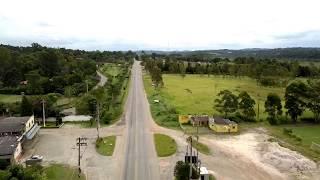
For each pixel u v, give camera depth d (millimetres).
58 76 160000
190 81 182625
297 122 95312
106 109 102062
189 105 113562
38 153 67312
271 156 65375
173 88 154250
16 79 155625
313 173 58500
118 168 59562
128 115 100688
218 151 69375
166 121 92312
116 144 73062
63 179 54469
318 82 104312
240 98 101062
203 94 136750
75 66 195625
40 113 93562
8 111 100250
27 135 73938
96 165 61000
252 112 94312
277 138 79125
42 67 181875
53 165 60562
